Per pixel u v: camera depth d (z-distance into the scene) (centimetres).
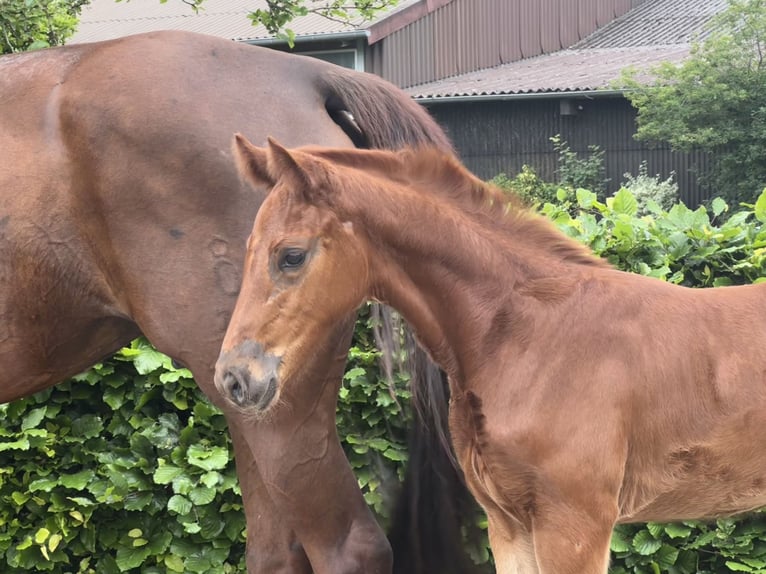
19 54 290
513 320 245
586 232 357
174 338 270
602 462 231
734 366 244
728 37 1553
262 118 272
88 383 354
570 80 1742
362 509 270
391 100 293
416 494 297
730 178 1600
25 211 271
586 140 1727
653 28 2303
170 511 356
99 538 357
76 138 270
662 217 368
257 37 1527
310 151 244
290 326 224
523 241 255
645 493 245
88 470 352
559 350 239
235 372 218
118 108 268
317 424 262
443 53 1841
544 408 234
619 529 349
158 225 267
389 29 1633
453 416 254
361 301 242
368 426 353
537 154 1739
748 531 339
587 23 2333
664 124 1570
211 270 265
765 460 246
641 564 346
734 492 250
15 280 274
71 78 277
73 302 280
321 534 266
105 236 273
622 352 238
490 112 1744
